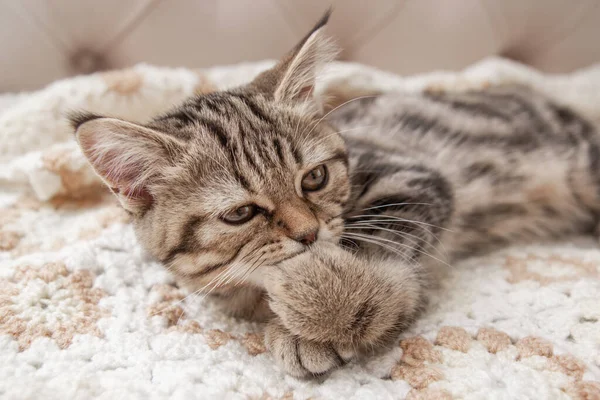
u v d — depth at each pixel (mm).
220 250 250
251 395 220
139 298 260
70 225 308
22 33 383
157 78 363
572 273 270
